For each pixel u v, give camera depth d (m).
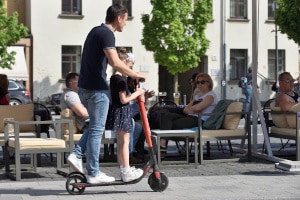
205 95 12.95
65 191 9.14
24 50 43.91
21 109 12.35
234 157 13.45
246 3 47.88
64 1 44.56
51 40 44.28
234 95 47.44
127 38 45.53
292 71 49.28
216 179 10.39
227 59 47.47
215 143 16.59
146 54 45.78
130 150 12.24
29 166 11.68
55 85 44.41
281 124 12.98
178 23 41.19
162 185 9.07
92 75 8.79
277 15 33.62
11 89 35.38
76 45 44.69
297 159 12.27
